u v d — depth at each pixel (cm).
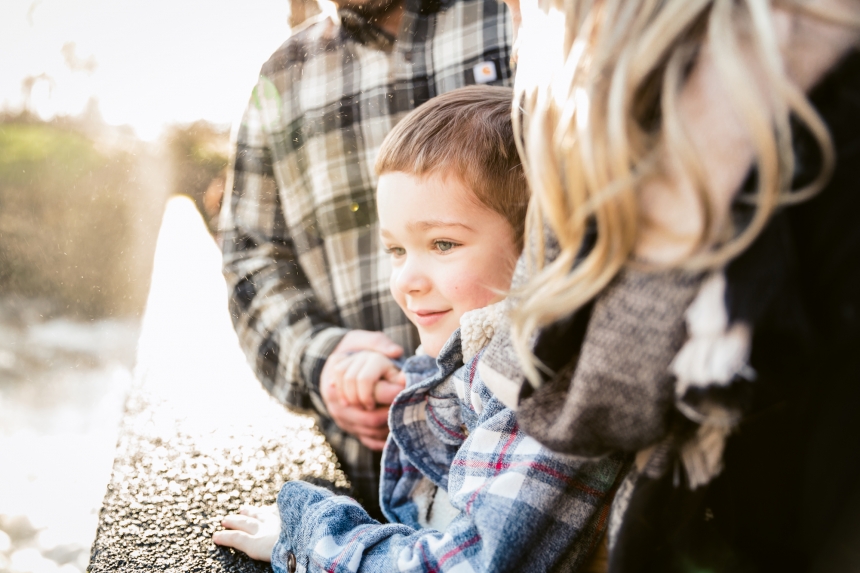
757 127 40
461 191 78
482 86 95
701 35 43
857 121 43
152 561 88
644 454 53
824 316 45
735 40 41
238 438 120
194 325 166
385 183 83
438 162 78
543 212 52
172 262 193
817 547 49
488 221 79
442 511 90
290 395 135
